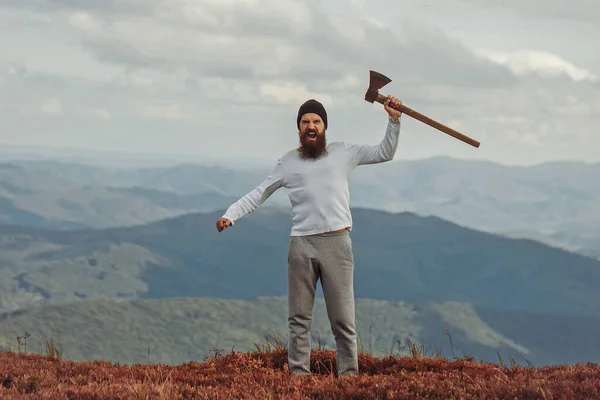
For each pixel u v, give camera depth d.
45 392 8.98
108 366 10.49
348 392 9.11
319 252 10.00
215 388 9.27
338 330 10.07
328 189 10.00
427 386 9.12
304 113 10.06
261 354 10.73
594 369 9.70
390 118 9.95
